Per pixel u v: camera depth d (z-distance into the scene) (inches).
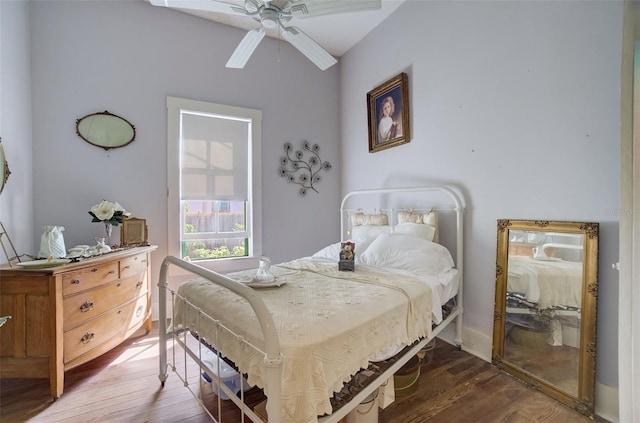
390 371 56.5
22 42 92.2
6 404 66.2
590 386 62.1
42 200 98.0
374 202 130.6
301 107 143.6
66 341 71.6
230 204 129.3
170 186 116.0
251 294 40.4
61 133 100.4
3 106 83.1
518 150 78.5
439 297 73.7
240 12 65.2
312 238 146.9
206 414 63.2
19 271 67.7
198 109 120.4
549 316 70.1
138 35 111.3
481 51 87.1
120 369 80.7
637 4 53.2
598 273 62.7
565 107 69.0
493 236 85.0
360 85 138.6
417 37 108.1
